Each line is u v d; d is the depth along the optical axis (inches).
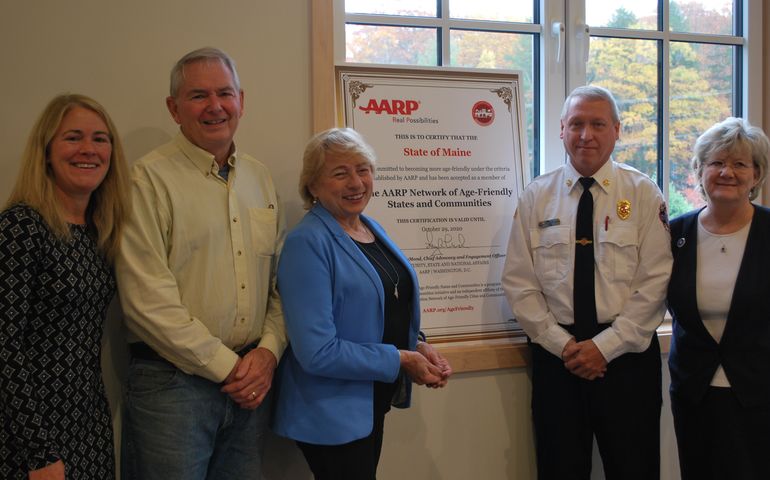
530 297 75.4
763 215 70.4
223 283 59.2
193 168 60.2
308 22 74.9
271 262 65.2
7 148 67.6
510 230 82.4
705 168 70.9
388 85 78.6
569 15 88.0
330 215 61.4
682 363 72.9
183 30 71.2
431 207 79.7
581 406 74.3
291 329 57.9
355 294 58.8
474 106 81.8
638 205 73.4
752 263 68.6
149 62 70.5
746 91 95.0
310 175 61.6
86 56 69.0
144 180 57.7
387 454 78.9
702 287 70.4
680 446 74.4
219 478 63.4
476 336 80.7
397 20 82.0
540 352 76.5
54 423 50.5
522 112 83.8
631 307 71.0
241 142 73.4
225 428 61.8
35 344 50.0
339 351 56.5
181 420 56.4
